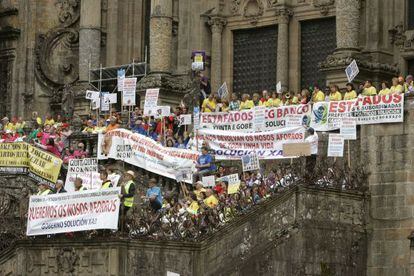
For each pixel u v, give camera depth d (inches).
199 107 2432.3
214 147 2226.9
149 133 2357.3
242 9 2790.4
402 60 2498.8
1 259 1945.1
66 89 2827.3
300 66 2714.1
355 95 2146.9
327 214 1984.5
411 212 2037.4
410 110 2055.9
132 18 2955.2
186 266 1888.5
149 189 2022.6
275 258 1907.0
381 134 2080.5
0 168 2335.1
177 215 1946.4
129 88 2428.6
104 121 2507.4
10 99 3058.6
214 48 2812.5
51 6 3041.3
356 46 2418.8
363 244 2041.1
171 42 2709.2
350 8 2417.6
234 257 1898.4
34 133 2481.5
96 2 2901.1
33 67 3034.0
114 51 2947.8
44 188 2046.0
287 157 2055.9
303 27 2723.9
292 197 1942.7
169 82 2630.4
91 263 1849.2
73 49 3006.9
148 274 1850.4
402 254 2032.5
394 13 2508.6
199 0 2824.8
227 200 1971.0
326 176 2003.0
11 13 3058.6
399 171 2057.1
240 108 2289.6
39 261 1904.5
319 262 1956.2
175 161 2231.8
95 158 2234.3
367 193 2060.8
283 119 2183.8
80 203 1892.2
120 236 1839.3
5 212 2175.2
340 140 2027.6
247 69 2795.3
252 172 2127.2
